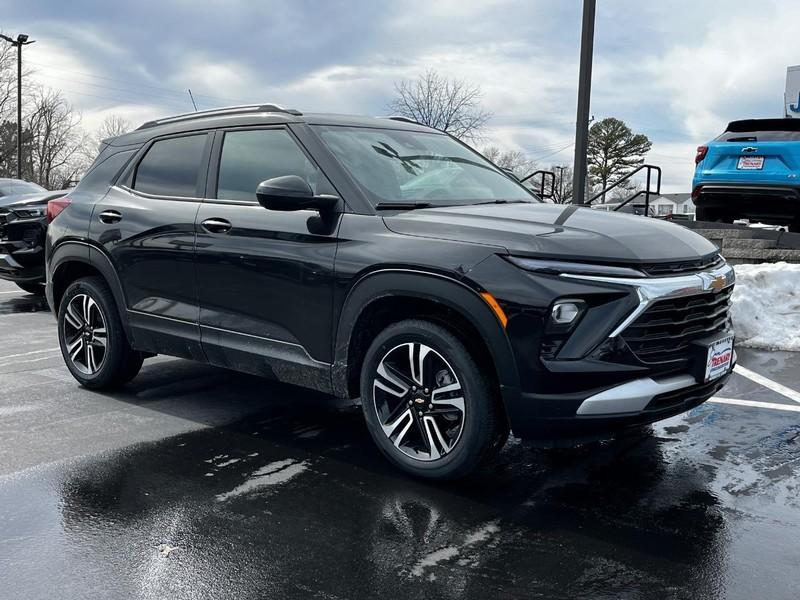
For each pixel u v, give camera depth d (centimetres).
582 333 304
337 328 365
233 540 291
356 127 428
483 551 283
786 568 272
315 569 269
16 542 290
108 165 512
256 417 458
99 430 431
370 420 365
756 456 389
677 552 283
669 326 323
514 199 432
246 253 399
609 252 311
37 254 959
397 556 279
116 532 299
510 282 308
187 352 444
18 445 404
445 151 460
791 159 895
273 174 408
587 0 875
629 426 316
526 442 320
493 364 328
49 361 625
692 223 1047
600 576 265
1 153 5991
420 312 354
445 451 340
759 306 710
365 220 361
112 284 482
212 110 466
